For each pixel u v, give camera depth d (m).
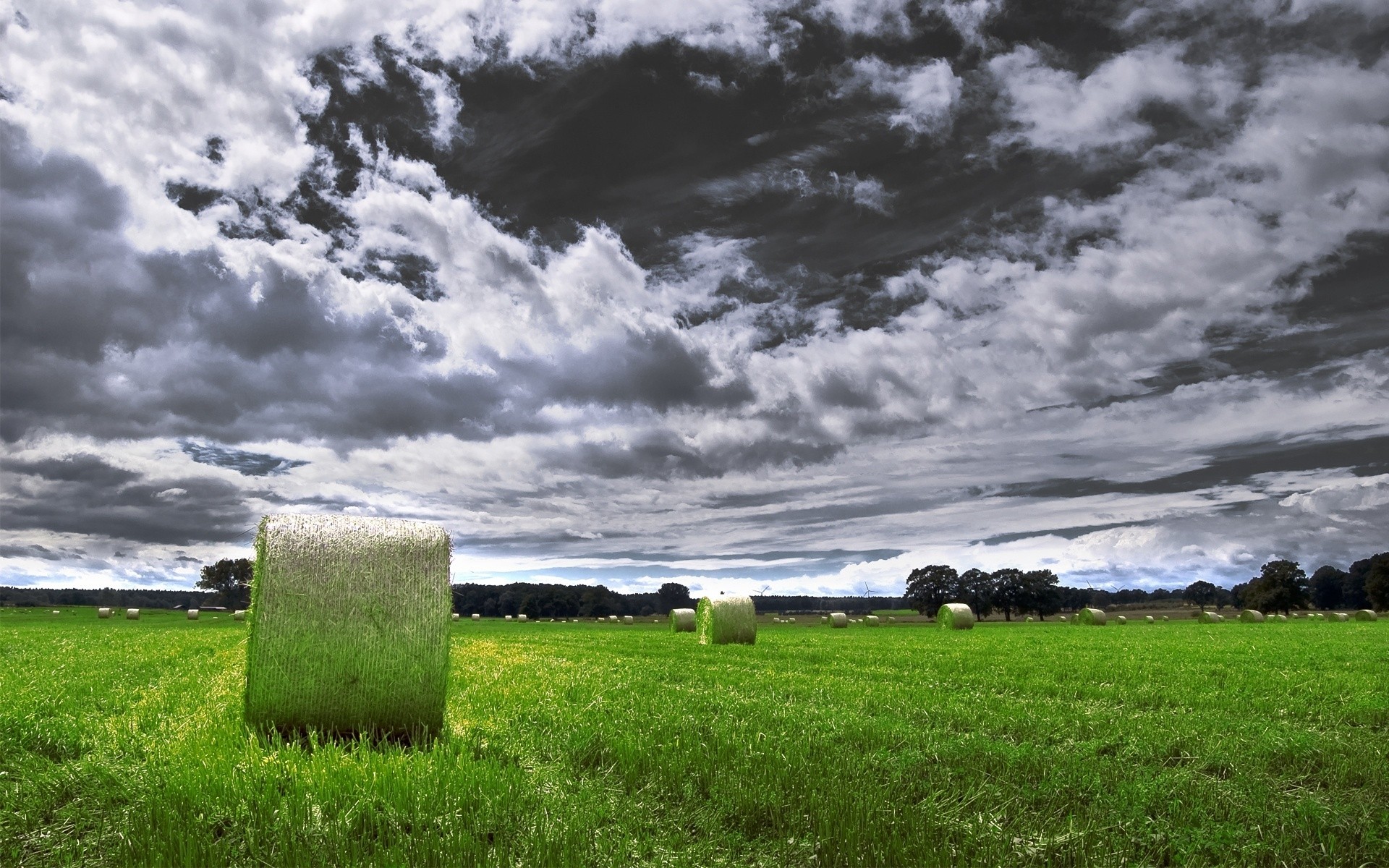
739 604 35.22
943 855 6.95
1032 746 10.42
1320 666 22.11
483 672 20.48
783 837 7.54
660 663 23.70
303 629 11.54
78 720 12.49
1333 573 154.62
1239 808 8.18
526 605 134.12
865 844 7.21
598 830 7.51
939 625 58.88
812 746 10.59
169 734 11.52
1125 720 12.65
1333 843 7.32
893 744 10.90
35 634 43.41
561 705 14.26
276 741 10.84
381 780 8.48
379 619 11.73
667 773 9.34
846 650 29.34
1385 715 13.57
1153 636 42.19
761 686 17.42
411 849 6.97
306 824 7.50
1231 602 152.00
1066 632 49.72
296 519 11.84
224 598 132.62
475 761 9.94
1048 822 7.90
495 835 7.42
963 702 14.92
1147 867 7.09
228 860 6.96
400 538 12.05
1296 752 10.35
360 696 11.61
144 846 7.04
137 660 24.02
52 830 7.69
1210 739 11.05
